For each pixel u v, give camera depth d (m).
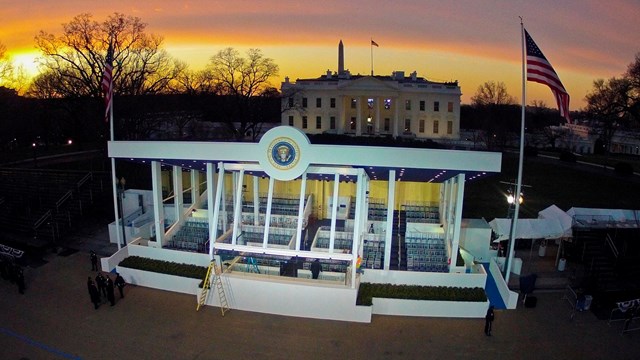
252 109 76.00
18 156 59.06
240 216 29.33
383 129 80.12
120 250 27.36
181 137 76.06
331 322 21.20
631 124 75.94
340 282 22.25
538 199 41.22
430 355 18.50
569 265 28.50
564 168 55.16
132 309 22.20
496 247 30.50
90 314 21.67
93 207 38.19
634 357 18.47
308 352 18.62
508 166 56.31
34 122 67.94
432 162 21.52
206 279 22.31
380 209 33.25
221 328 20.50
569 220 28.14
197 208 32.75
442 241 28.94
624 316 22.05
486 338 19.89
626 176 50.75
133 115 54.16
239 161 23.42
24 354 18.28
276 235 28.94
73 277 26.23
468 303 21.72
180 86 75.12
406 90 78.31
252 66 73.62
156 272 24.52
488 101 99.25
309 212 32.66
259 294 21.98
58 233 33.53
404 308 21.89
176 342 19.25
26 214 37.06
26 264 28.38
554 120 108.25
